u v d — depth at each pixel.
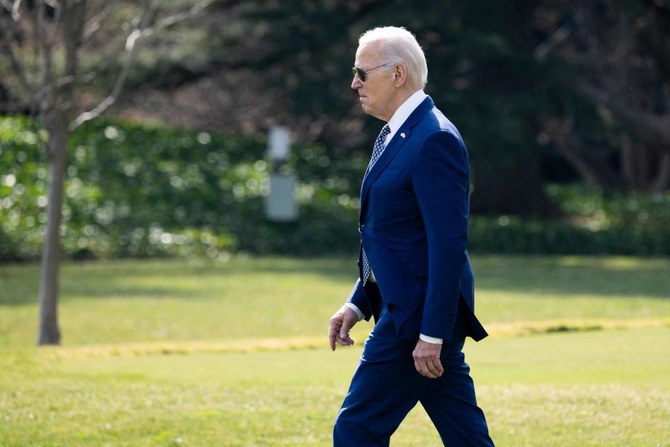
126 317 29.53
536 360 18.11
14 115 55.16
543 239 53.47
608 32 67.81
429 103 9.59
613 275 42.66
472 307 9.51
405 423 13.82
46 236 24.09
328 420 13.95
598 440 12.77
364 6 51.34
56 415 14.09
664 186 87.50
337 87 49.28
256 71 53.31
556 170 84.81
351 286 37.59
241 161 59.06
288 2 49.75
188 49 47.62
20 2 23.78
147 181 52.66
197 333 27.02
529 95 50.19
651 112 72.69
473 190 58.38
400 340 9.37
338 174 60.50
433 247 9.13
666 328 22.89
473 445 9.64
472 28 49.44
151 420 13.85
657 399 14.56
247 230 50.47
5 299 33.31
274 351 20.27
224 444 12.86
